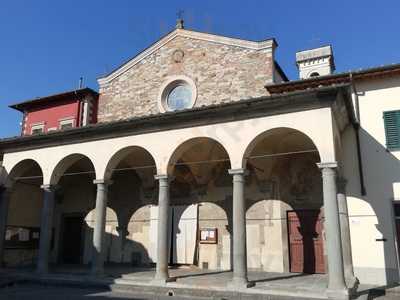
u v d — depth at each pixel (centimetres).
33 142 1731
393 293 1250
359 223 1468
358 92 1578
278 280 1345
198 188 1833
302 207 1625
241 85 1798
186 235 1811
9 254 1942
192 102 1867
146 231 1914
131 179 2019
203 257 1758
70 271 1644
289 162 1686
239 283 1217
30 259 2048
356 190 1497
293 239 1622
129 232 1958
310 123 1227
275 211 1667
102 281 1416
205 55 1905
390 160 1478
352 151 1532
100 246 1495
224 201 1769
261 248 1656
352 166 1519
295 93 1224
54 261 2098
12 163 1778
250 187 1731
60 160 1661
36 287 1436
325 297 1093
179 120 1432
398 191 1443
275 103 1270
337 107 1283
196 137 1402
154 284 1338
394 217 1434
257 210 1697
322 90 1191
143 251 1897
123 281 1392
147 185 1956
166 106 1938
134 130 1522
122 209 2003
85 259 2034
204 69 1889
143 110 1975
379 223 1445
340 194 1403
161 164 1442
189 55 1939
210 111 1366
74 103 2250
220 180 1795
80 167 2027
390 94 1531
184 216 1836
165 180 1427
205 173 1811
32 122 2358
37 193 2139
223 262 1712
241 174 1301
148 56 2038
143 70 2031
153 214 1911
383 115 1523
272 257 1630
